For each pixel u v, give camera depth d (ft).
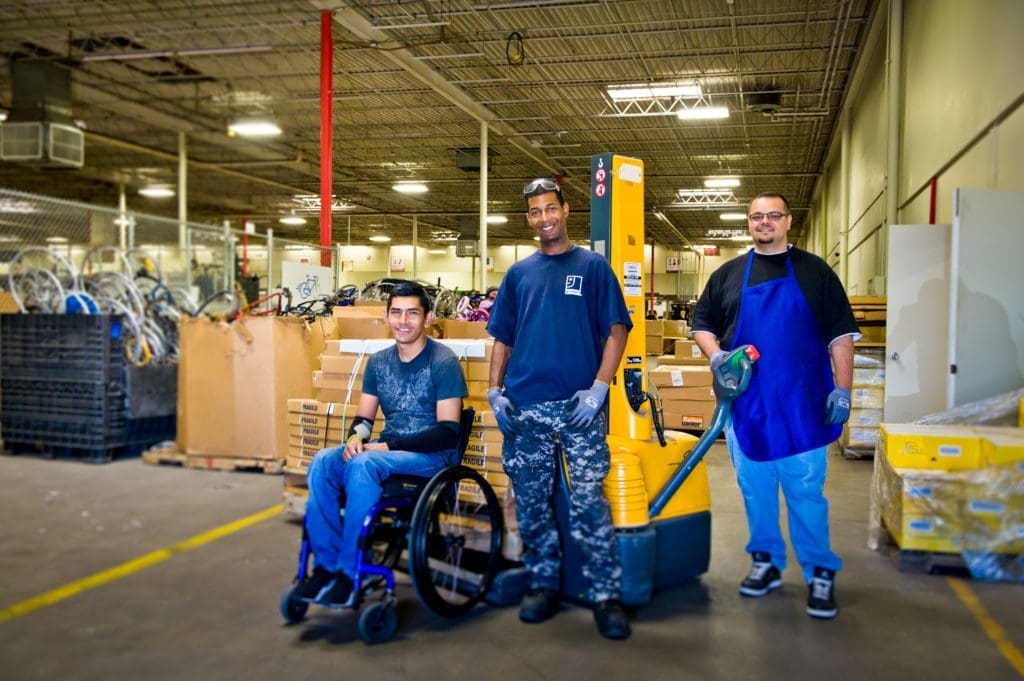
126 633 9.32
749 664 8.54
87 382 21.04
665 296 122.72
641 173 11.21
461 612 9.80
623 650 8.89
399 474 9.79
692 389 25.55
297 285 30.83
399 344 10.70
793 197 92.94
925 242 21.45
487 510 10.80
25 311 24.22
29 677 8.13
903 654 8.83
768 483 10.70
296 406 14.35
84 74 50.39
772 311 10.37
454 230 118.01
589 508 9.43
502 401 9.61
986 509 11.62
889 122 34.68
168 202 97.50
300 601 9.53
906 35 34.60
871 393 23.45
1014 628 9.64
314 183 86.17
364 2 36.60
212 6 38.83
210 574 11.57
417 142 66.80
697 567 11.25
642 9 37.27
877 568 12.21
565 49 42.93
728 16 37.78
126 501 16.43
